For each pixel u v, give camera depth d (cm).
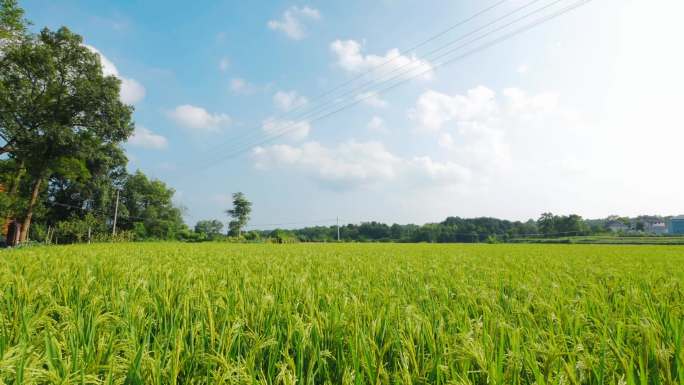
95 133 3878
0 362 206
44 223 5656
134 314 331
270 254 1655
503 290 545
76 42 3722
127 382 215
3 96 3281
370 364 241
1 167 3769
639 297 466
